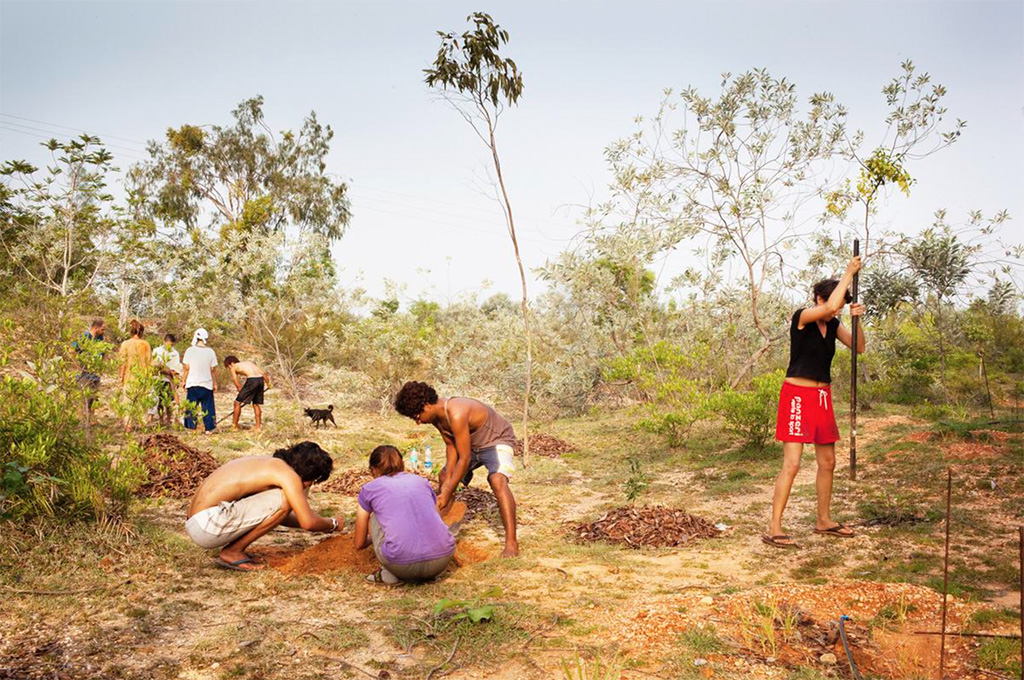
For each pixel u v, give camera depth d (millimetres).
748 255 14633
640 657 3951
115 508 6020
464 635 4242
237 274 14359
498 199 10805
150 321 21234
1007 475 7637
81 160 19844
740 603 4602
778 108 14102
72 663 3734
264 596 4902
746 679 3641
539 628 4383
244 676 3705
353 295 15625
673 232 14469
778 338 15461
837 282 6285
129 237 20891
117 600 4570
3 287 16828
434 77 10234
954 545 5824
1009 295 15836
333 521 5898
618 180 14719
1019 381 15594
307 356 18391
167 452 8289
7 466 5496
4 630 4035
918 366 17047
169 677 3664
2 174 19000
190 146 37969
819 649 4020
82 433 6824
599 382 17188
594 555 6145
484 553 6152
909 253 14367
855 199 12062
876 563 5570
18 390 6156
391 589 5148
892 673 3746
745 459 10258
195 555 5602
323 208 39375
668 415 11633
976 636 4066
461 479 6254
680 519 6906
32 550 5070
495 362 17125
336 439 12180
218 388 16922
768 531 6723
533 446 12086
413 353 16609
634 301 16078
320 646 4094
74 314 12883
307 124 39562
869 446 10031
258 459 5648
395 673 3781
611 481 9352
